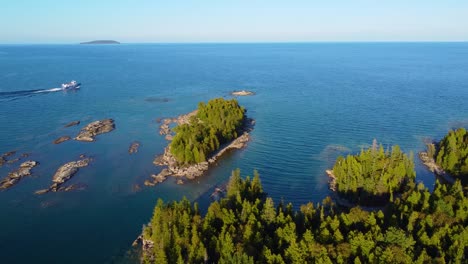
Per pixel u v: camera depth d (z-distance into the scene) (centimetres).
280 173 13438
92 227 10156
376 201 10944
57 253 9119
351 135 17425
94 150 15412
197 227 8488
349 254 7044
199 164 13862
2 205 11100
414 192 9488
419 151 15400
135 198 11638
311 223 8694
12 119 19525
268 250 7200
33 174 13062
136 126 18788
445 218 8269
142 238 9569
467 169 11969
